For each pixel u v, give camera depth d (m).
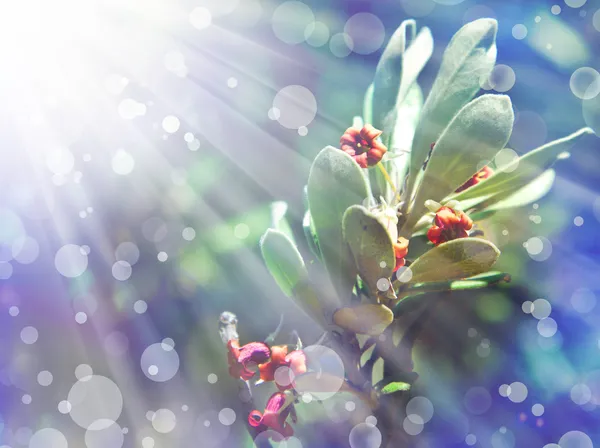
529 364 0.35
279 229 0.25
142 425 0.45
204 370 0.45
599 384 0.34
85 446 0.45
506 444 0.33
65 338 0.50
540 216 0.39
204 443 0.41
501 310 0.37
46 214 0.53
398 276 0.22
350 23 0.51
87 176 0.53
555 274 0.38
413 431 0.28
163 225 0.50
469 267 0.21
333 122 0.50
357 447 0.23
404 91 0.25
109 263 0.51
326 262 0.22
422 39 0.26
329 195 0.22
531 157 0.23
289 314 0.31
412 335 0.23
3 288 0.52
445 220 0.22
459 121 0.22
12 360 0.50
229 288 0.46
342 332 0.23
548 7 0.44
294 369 0.22
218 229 0.49
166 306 0.48
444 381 0.34
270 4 0.53
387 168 0.25
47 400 0.48
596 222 0.39
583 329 0.37
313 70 0.52
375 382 0.23
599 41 0.43
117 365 0.48
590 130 0.23
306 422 0.29
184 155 0.52
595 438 0.33
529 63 0.44
